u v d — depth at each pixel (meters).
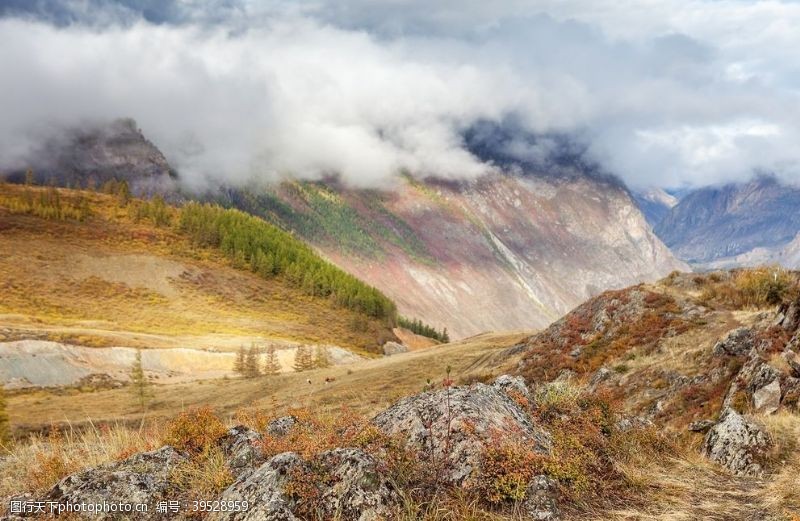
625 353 26.05
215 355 104.88
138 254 178.50
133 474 6.46
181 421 7.76
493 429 7.13
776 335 17.20
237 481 6.12
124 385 85.38
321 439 7.25
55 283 148.75
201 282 174.38
